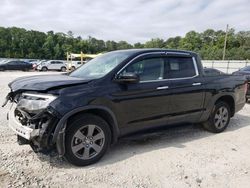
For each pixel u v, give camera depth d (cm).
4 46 8606
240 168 413
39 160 418
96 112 420
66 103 374
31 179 359
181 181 367
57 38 9888
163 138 547
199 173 392
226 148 498
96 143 415
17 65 3375
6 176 364
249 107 940
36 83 390
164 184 358
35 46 9144
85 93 394
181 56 523
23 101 392
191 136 565
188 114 527
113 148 483
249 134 591
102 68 462
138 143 512
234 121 716
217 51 7719
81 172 385
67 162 415
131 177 374
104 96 409
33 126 375
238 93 627
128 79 418
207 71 591
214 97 568
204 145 511
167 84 485
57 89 380
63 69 3900
